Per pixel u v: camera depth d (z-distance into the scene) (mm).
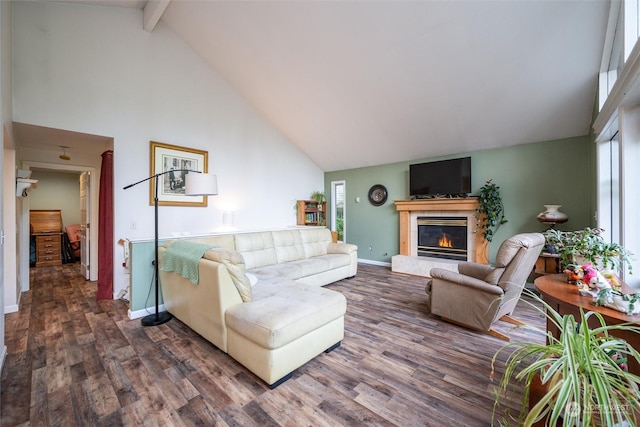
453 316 2594
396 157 5234
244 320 1802
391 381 1776
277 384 1724
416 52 3078
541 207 3852
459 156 4586
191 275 2248
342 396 1628
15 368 1885
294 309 1887
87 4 3148
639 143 1880
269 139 5316
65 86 2996
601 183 2891
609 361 814
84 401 1569
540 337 2371
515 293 2508
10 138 2561
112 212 3363
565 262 2146
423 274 4574
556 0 2322
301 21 3154
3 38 2162
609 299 1456
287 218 5676
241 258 2111
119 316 2824
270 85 4371
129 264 2814
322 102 4383
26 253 3672
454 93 3461
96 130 3207
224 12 3393
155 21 3426
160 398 1599
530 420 781
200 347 2186
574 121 3379
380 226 5660
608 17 2354
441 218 4820
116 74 3375
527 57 2816
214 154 4414
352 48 3268
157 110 3740
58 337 2350
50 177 6039
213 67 4395
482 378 1812
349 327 2600
